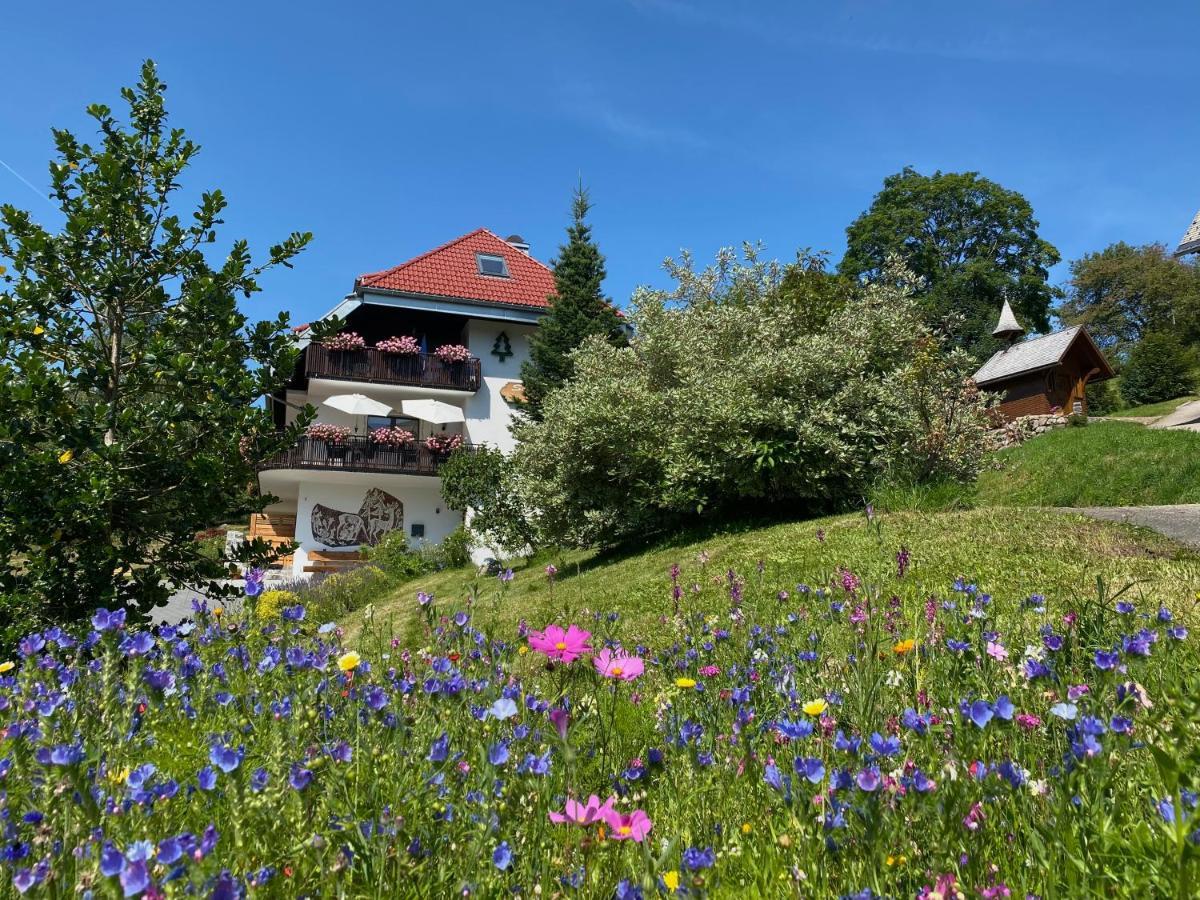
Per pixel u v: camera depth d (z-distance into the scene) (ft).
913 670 8.95
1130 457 52.34
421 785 6.03
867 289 55.26
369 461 78.74
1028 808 5.70
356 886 5.16
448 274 85.66
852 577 13.66
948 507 37.76
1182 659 9.84
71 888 4.69
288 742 6.10
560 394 51.34
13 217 19.39
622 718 8.83
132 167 21.56
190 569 21.02
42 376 17.95
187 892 4.19
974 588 11.62
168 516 20.30
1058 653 8.84
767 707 8.38
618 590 30.35
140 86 21.74
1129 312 189.98
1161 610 10.38
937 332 53.57
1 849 5.05
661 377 52.24
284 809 5.50
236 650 10.18
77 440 18.44
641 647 12.72
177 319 20.75
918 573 22.48
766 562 28.89
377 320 86.38
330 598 55.31
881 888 4.89
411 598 47.14
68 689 8.78
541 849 5.78
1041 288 145.48
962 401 46.62
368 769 6.23
